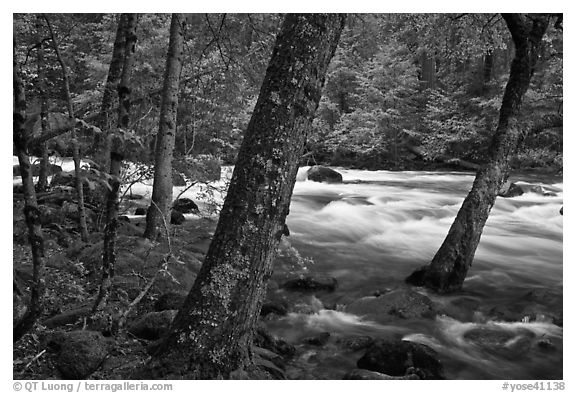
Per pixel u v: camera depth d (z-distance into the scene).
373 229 9.34
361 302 5.45
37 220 2.46
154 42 8.73
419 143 20.72
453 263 5.96
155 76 8.79
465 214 5.97
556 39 14.14
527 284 6.46
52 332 3.43
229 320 2.91
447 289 5.96
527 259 7.74
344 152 20.75
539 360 4.44
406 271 6.82
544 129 17.81
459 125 19.27
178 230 6.99
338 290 5.98
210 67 7.96
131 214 8.70
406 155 20.31
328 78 20.95
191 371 2.85
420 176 17.72
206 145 8.88
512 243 8.77
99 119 5.59
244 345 3.01
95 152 4.77
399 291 5.53
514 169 17.67
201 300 2.91
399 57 20.23
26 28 6.16
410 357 3.99
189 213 8.98
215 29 7.18
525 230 9.91
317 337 4.57
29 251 4.82
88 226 6.51
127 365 3.19
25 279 4.13
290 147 2.93
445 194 13.80
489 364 4.36
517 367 4.31
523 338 4.79
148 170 6.30
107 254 3.44
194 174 7.39
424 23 8.61
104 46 10.77
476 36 8.70
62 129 2.84
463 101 19.80
